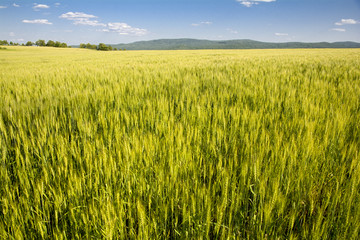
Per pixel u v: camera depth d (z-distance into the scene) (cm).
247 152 177
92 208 127
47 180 151
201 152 192
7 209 127
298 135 202
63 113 290
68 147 194
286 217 132
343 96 347
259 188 140
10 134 232
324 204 132
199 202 129
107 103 339
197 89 412
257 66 781
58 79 554
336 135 208
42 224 121
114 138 229
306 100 310
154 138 196
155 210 137
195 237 123
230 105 340
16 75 665
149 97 386
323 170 165
